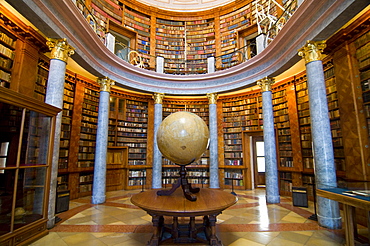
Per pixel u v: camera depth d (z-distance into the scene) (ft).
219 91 27.09
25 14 12.20
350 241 9.96
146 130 31.04
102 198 20.42
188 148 9.64
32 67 16.52
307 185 21.99
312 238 11.58
